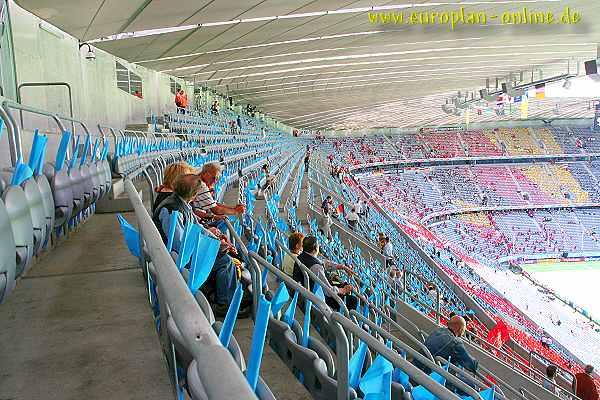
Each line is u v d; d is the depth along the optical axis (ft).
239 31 67.10
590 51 107.86
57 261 16.88
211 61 90.48
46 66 47.32
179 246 10.66
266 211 30.04
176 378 7.64
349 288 21.65
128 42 62.64
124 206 27.71
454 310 55.31
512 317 86.12
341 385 9.87
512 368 33.78
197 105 127.34
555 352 71.36
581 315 120.47
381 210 90.17
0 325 11.43
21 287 14.11
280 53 89.35
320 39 79.61
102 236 21.03
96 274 15.37
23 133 22.09
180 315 4.21
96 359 9.73
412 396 12.94
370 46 89.30
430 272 72.08
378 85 140.97
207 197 20.17
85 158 23.66
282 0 52.75
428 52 101.24
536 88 132.57
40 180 14.62
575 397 34.37
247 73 112.88
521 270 158.92
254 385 6.05
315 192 68.69
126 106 76.95
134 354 9.90
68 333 10.92
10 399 8.36
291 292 19.26
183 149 49.49
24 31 42.68
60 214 16.83
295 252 21.89
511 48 100.58
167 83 104.01
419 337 27.37
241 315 15.69
